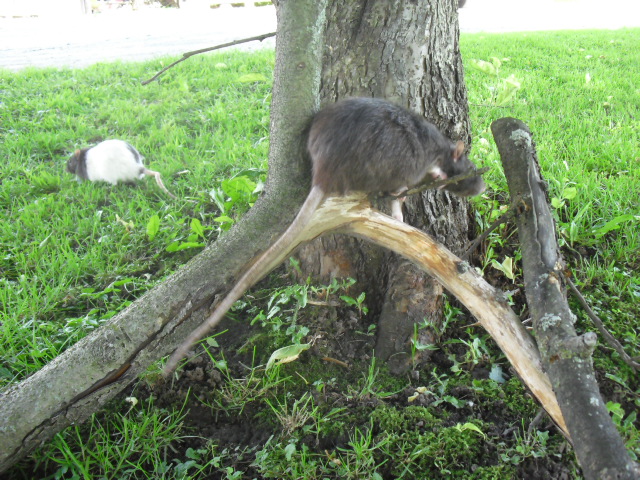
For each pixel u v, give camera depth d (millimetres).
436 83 670
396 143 586
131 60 1861
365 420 595
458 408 604
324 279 715
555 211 809
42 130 1231
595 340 445
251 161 1001
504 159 616
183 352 519
